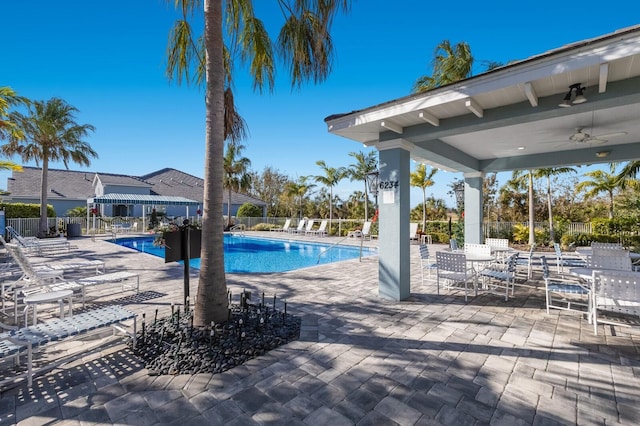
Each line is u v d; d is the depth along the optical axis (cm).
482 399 279
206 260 394
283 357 358
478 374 322
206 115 392
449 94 445
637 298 393
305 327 453
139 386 295
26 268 561
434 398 280
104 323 336
